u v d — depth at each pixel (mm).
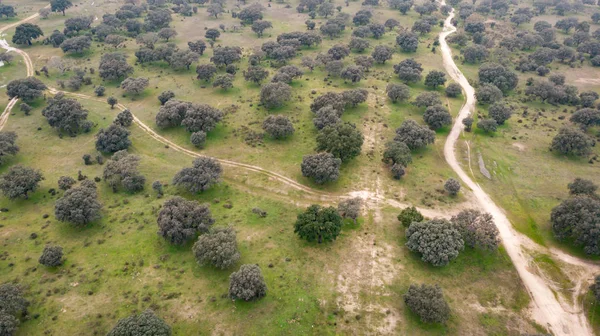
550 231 93688
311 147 124062
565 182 111688
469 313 73062
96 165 115688
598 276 76500
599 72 185000
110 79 167250
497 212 99812
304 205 100688
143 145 126062
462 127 140125
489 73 168875
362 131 133250
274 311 71312
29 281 76750
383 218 95750
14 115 140000
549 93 156500
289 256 83688
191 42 199125
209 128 127250
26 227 91500
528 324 72062
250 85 167625
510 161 121188
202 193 103938
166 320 69375
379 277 79438
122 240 87625
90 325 68250
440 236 80938
